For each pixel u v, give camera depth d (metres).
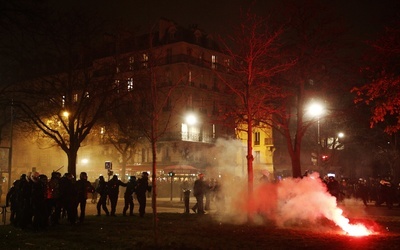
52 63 29.28
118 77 35.53
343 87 29.81
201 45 69.31
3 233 16.81
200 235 15.92
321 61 29.59
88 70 31.53
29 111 32.28
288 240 14.70
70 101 31.09
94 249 13.38
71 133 31.36
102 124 42.56
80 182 20.36
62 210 23.69
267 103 30.67
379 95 17.97
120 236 15.76
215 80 68.19
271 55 26.69
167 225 18.89
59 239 15.27
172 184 47.31
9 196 20.14
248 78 20.27
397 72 17.97
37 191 18.02
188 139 64.38
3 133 54.53
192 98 63.78
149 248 13.47
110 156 70.38
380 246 13.22
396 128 19.45
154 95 15.97
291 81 30.64
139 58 30.67
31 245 14.09
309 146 69.88
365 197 36.38
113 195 23.67
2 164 36.16
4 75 25.17
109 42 32.09
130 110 36.06
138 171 66.56
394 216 26.41
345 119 49.41
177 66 64.31
